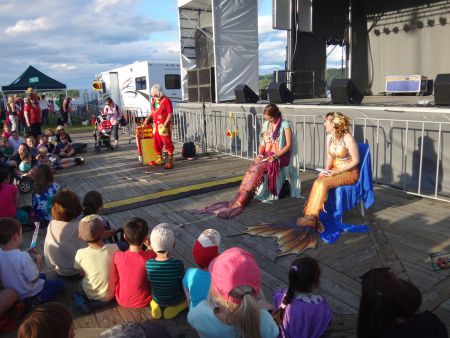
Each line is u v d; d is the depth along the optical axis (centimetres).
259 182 539
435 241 399
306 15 1031
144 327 155
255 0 1106
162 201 580
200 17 1262
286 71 1052
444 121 527
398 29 1191
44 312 154
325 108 694
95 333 281
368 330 178
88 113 2494
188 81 1197
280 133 550
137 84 2034
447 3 1062
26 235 474
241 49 1109
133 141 1310
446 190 542
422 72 1159
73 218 353
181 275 290
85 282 312
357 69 1312
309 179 670
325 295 309
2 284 296
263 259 379
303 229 428
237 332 203
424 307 288
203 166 823
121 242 372
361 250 387
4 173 457
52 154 887
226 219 493
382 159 618
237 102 964
